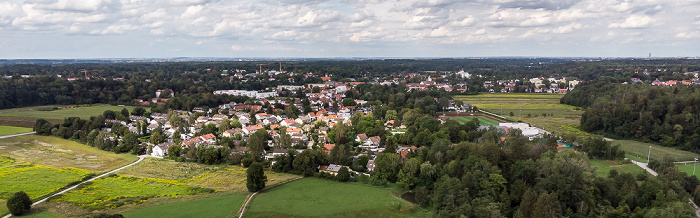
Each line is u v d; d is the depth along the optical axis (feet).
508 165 461.78
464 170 453.17
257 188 465.47
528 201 363.15
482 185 407.23
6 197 440.04
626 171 538.47
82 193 460.14
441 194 396.37
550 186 396.98
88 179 517.14
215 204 424.87
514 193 410.31
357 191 469.57
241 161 595.47
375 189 477.36
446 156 523.29
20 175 524.93
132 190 472.03
